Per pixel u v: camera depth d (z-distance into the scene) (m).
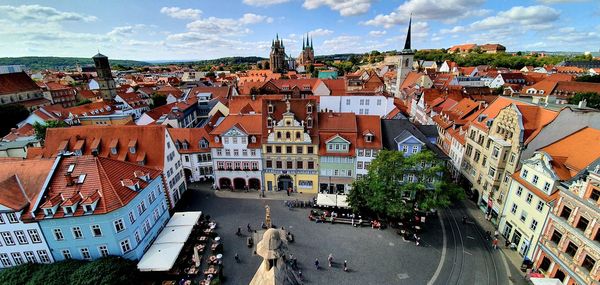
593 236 29.66
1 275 34.47
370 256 42.00
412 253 42.59
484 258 41.53
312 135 56.56
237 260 40.97
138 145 51.69
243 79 185.88
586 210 30.53
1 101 109.56
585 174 32.81
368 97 84.19
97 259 36.81
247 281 37.41
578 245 31.47
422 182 46.72
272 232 10.50
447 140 70.50
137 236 39.50
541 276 36.22
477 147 54.56
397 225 48.62
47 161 39.06
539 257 37.59
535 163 38.81
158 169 48.22
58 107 97.81
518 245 42.25
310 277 38.00
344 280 37.69
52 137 52.72
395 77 162.25
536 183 38.78
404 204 46.25
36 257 36.84
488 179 50.34
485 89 109.75
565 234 33.25
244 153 58.94
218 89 118.75
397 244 44.50
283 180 60.88
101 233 36.31
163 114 90.19
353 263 40.59
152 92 146.88
